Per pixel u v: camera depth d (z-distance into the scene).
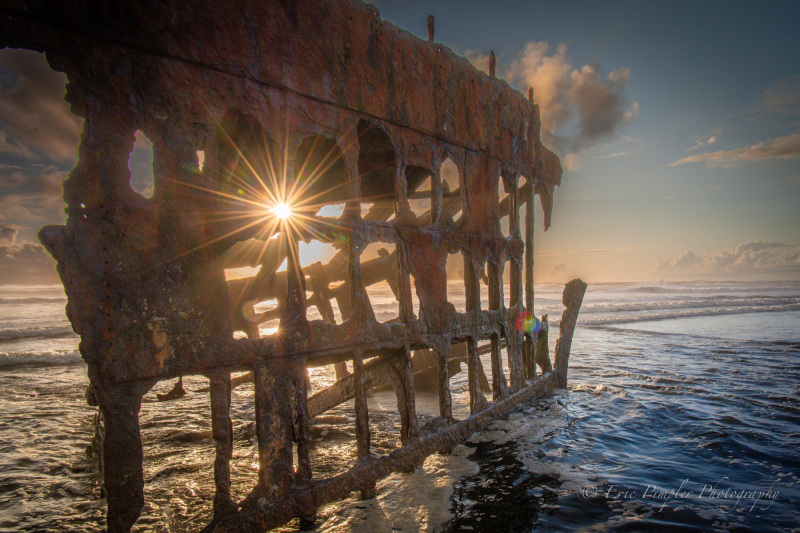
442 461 4.55
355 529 3.25
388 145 4.50
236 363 2.76
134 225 2.36
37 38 2.07
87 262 2.20
